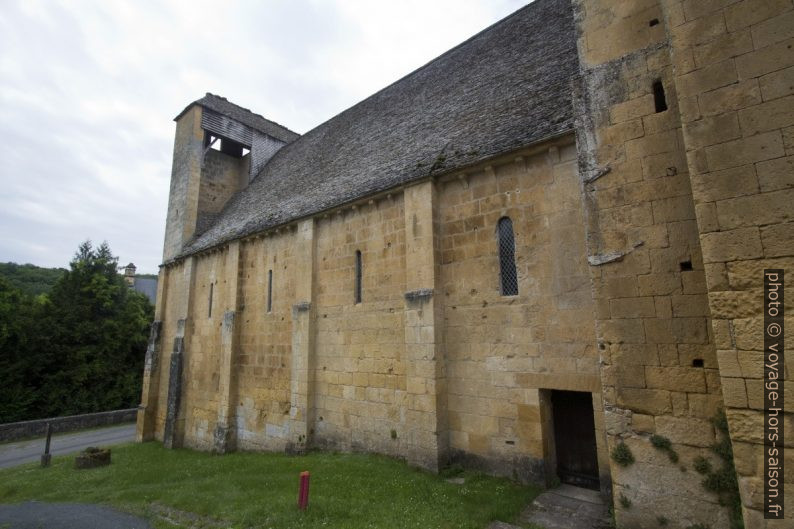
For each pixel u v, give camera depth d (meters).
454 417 9.14
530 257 8.51
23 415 25.69
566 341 7.83
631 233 6.21
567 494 7.48
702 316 5.55
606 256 6.38
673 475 5.52
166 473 12.13
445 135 11.44
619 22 6.84
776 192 4.59
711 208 4.95
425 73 16.52
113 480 12.19
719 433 5.27
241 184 24.36
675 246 5.85
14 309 27.53
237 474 10.54
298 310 12.98
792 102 4.62
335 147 17.61
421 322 9.52
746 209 4.74
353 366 11.45
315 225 13.24
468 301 9.30
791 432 4.25
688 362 5.58
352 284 11.91
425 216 9.96
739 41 5.00
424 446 9.09
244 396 15.09
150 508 8.96
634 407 5.91
